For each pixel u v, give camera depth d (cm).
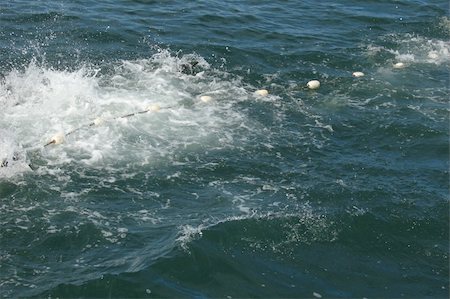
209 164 1349
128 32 1919
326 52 1909
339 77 1769
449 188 1309
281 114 1566
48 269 1049
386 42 2005
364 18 2183
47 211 1179
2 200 1197
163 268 1057
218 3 2217
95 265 1059
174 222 1166
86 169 1301
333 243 1145
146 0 2172
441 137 1491
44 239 1112
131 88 1620
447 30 2116
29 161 1307
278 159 1384
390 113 1591
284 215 1195
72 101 1530
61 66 1692
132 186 1265
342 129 1513
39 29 1884
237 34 1983
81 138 1398
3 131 1391
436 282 1079
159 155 1366
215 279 1049
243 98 1627
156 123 1480
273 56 1862
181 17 2066
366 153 1424
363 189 1290
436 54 1939
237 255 1100
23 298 985
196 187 1276
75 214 1175
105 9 2064
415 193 1287
